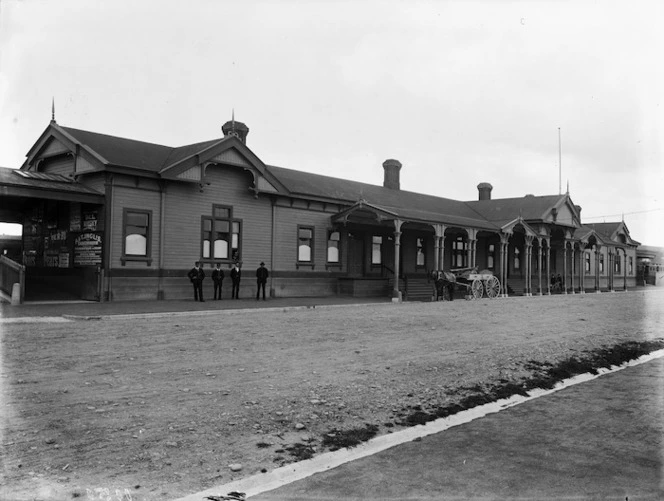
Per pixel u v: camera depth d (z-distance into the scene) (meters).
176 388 8.88
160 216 22.73
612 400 9.70
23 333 12.70
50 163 24.25
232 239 25.48
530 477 6.09
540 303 28.03
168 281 22.92
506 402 9.49
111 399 8.12
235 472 6.01
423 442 7.28
